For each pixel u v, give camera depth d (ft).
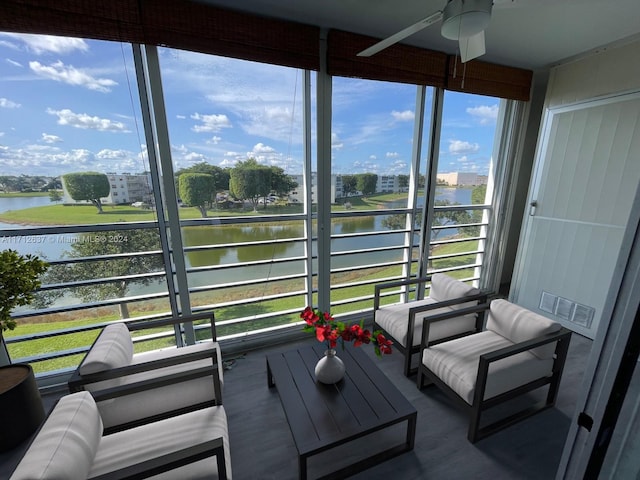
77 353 7.27
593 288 8.82
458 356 5.97
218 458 3.51
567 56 8.80
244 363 7.95
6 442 5.27
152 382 4.44
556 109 9.44
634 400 1.89
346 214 9.06
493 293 12.22
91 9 5.29
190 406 5.03
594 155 8.55
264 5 6.25
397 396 5.10
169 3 5.77
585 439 2.08
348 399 5.02
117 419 4.66
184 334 7.93
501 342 6.33
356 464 4.92
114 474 3.15
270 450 5.33
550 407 6.16
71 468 3.01
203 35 6.12
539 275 10.28
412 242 10.27
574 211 9.14
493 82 9.36
